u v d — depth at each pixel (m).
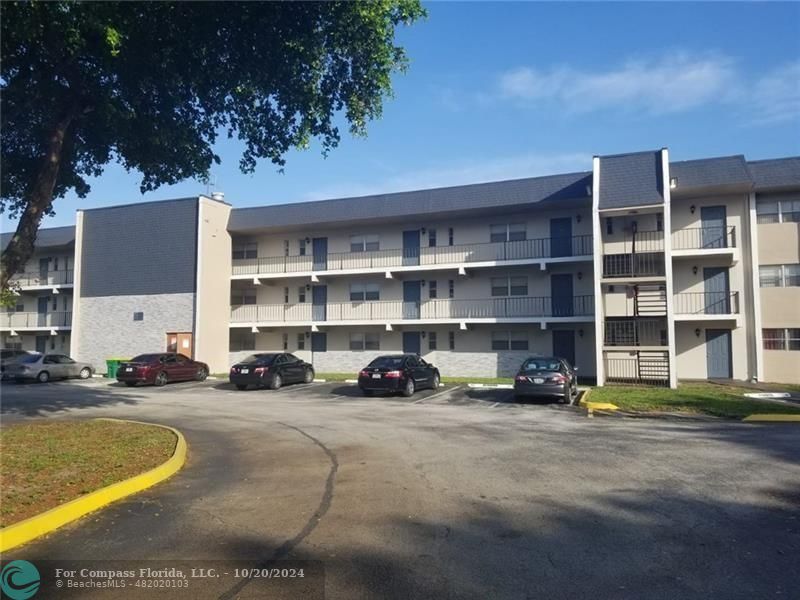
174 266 31.81
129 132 11.93
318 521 6.40
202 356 30.84
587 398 18.02
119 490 7.46
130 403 18.72
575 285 27.34
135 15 9.95
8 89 10.63
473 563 5.18
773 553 5.38
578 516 6.50
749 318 24.23
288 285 33.38
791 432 12.21
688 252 23.91
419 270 29.34
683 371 25.06
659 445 10.70
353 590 4.64
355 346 31.66
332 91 12.18
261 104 12.39
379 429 12.95
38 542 5.82
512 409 16.75
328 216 31.03
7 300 10.55
